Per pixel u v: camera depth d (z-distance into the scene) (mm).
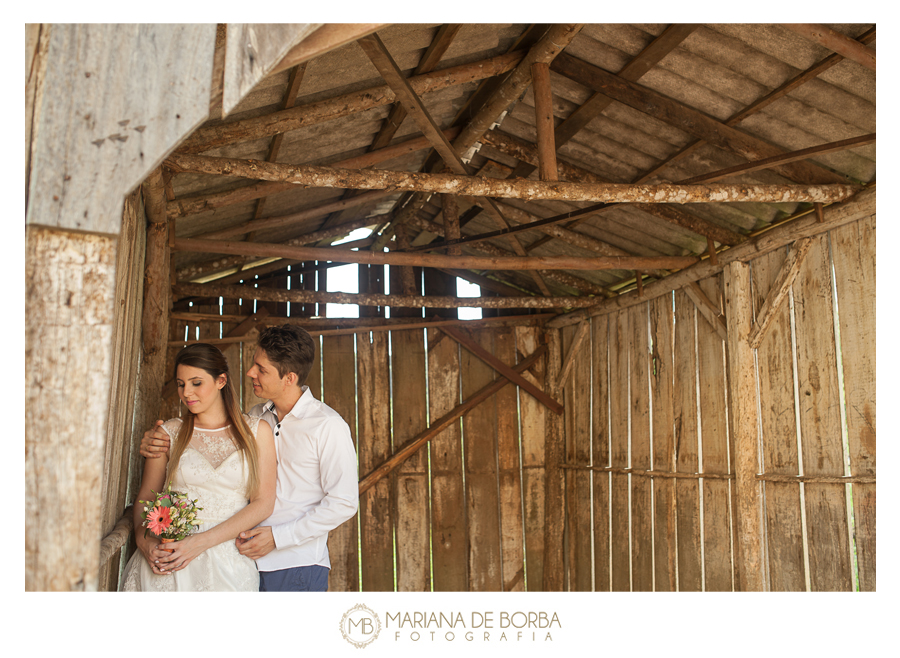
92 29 1669
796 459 4484
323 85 3609
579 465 7480
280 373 2809
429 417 7539
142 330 3766
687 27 3330
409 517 7332
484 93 4453
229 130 3553
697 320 5648
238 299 7105
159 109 1676
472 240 5406
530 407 7965
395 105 4234
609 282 7219
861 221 4027
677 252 6004
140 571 2484
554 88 4332
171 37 1699
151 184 3172
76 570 1602
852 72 3406
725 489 5125
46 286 1622
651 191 3713
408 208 6391
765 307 4777
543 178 3730
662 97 3959
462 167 4266
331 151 4648
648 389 6336
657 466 6090
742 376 4895
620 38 3672
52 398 1614
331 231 6945
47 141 1618
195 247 4668
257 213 5441
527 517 7750
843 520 4031
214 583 2449
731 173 3785
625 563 6465
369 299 6727
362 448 7254
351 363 7359
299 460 2828
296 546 2676
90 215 1632
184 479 2568
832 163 4078
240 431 2631
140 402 3643
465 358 7762
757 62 3539
